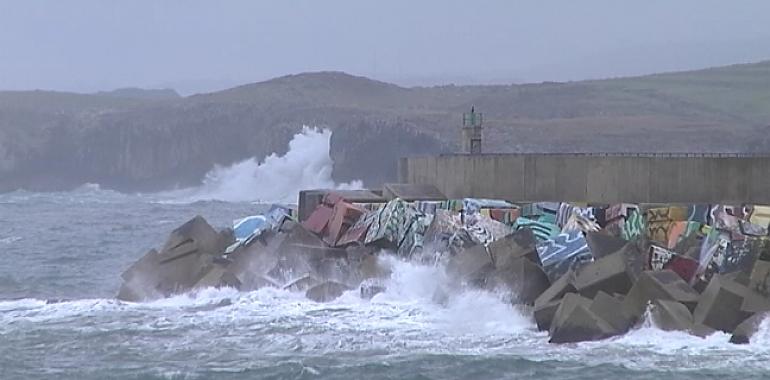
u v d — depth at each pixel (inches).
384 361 2810.0
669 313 3006.9
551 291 3233.3
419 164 5068.9
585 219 3833.7
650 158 4047.7
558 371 2669.8
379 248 4062.5
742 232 3526.1
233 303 3688.5
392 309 3511.3
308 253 3991.1
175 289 3927.2
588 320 2977.4
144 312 3612.2
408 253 3978.8
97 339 3181.6
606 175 4148.6
